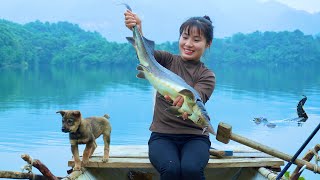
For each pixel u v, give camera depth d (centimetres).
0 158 1220
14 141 1455
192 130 439
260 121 1780
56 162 1190
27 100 2758
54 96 2983
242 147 547
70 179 442
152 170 534
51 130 1678
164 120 445
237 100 2770
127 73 5834
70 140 462
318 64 8056
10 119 1945
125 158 499
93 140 466
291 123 1756
